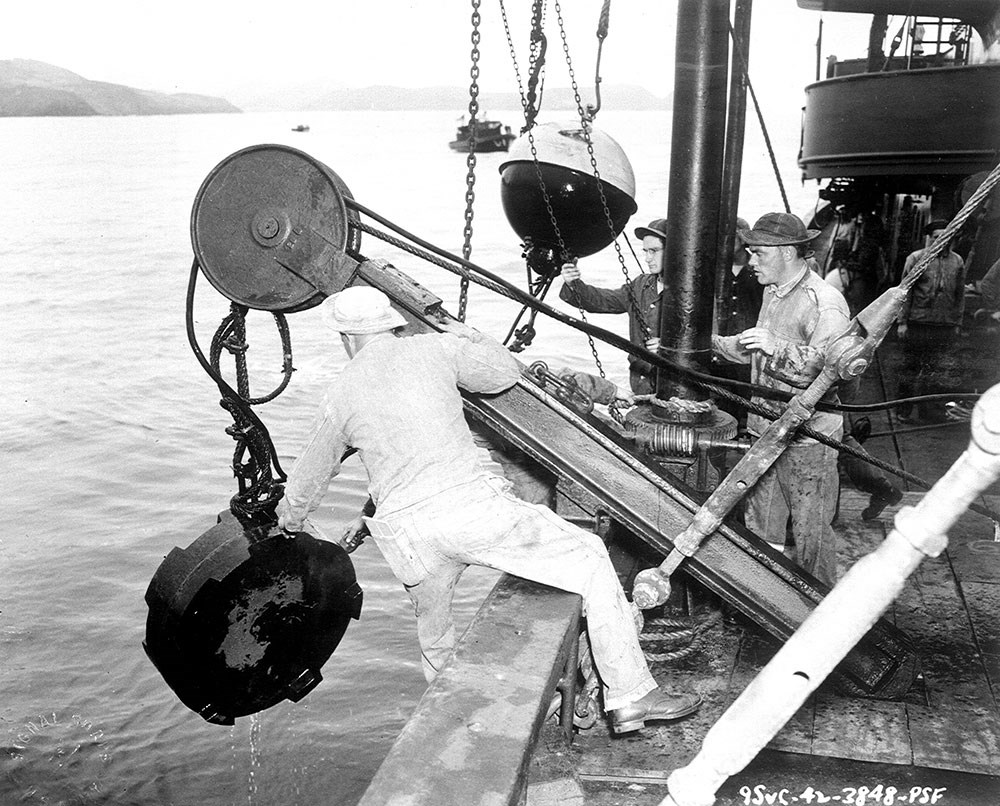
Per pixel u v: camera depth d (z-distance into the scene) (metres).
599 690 3.64
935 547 1.47
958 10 13.63
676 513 3.90
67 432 19.80
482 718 2.50
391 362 3.22
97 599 13.14
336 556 4.16
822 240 16.88
